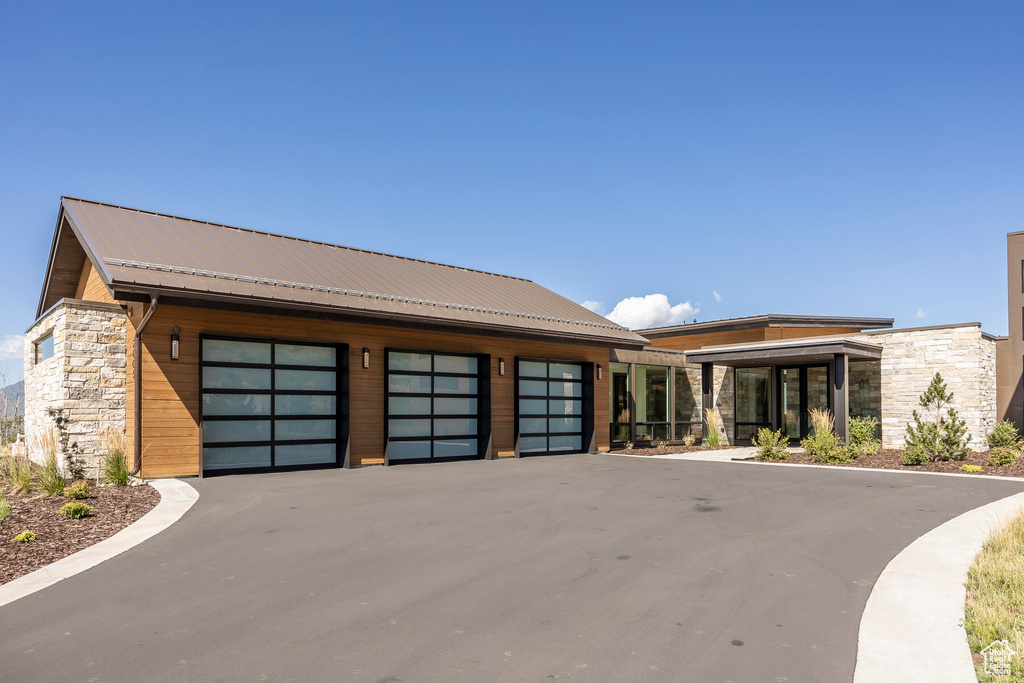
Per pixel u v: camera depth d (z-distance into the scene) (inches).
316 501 395.5
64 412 476.4
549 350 756.0
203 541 294.2
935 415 738.8
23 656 173.0
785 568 256.1
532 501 400.8
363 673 162.9
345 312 556.1
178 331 498.0
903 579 241.8
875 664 168.9
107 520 335.6
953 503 399.9
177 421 495.8
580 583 236.4
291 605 211.9
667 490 448.5
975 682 158.6
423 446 644.1
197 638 184.9
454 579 240.2
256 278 547.8
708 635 188.4
